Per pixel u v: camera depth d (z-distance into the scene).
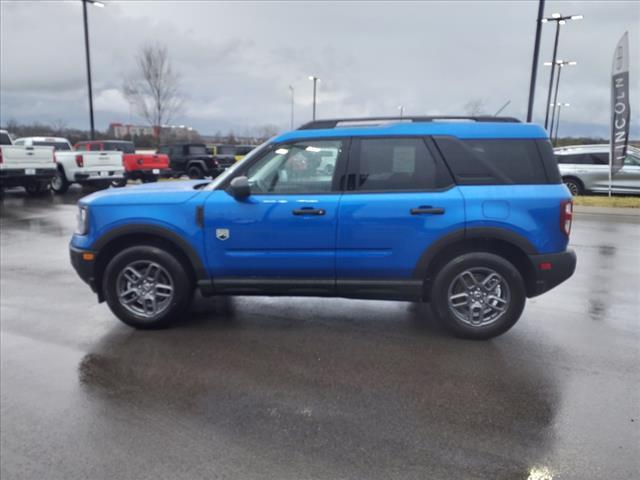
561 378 3.71
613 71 14.48
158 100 28.23
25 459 2.79
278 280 4.50
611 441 2.92
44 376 3.78
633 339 4.48
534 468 2.69
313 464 2.72
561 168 16.02
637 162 15.62
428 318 5.03
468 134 4.29
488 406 3.32
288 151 4.44
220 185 4.51
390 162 4.34
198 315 5.13
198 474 2.65
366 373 3.81
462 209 4.20
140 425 3.12
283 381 3.69
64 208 13.45
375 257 4.33
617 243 9.21
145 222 4.47
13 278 6.57
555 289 6.11
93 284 4.66
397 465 2.71
